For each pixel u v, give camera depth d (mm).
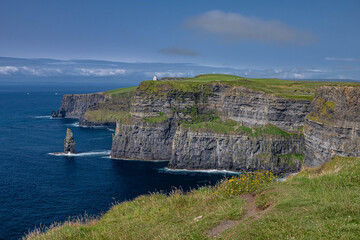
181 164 130375
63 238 19688
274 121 133375
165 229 18188
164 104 154625
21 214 72188
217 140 130125
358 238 11344
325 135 74250
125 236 18578
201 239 15000
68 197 85188
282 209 15938
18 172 110250
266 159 124750
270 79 198125
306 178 21109
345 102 70500
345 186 17984
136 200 27422
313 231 12711
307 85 168000
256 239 13227
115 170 119312
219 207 19312
